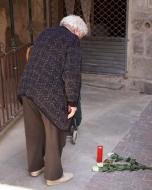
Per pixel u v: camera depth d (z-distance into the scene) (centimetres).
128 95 639
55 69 333
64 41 334
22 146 450
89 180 376
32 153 371
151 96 636
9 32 612
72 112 343
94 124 513
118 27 657
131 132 489
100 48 667
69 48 332
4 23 613
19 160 417
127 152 435
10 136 476
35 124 359
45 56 336
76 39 338
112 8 654
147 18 615
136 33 632
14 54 508
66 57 331
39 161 376
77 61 329
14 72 512
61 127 338
